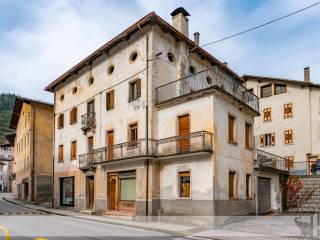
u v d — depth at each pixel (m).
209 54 25.36
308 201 26.66
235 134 20.78
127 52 23.39
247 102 24.20
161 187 20.44
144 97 21.41
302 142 35.81
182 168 19.45
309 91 36.34
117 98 23.89
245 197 21.23
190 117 19.53
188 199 18.83
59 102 31.58
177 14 25.64
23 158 44.50
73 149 28.75
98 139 25.34
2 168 88.75
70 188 28.70
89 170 25.91
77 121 28.36
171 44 22.97
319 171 33.56
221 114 19.23
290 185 27.78
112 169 23.19
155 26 21.78
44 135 40.44
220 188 18.36
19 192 46.69
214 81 25.89
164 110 21.06
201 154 18.48
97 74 26.34
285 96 37.62
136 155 20.48
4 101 154.00
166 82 22.08
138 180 20.83
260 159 24.72
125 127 22.73
